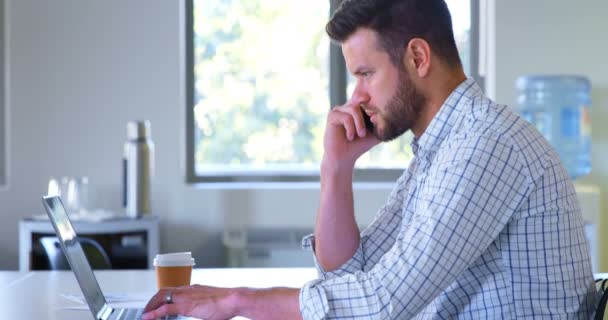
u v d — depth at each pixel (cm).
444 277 149
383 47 167
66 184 443
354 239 195
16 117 468
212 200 473
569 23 474
